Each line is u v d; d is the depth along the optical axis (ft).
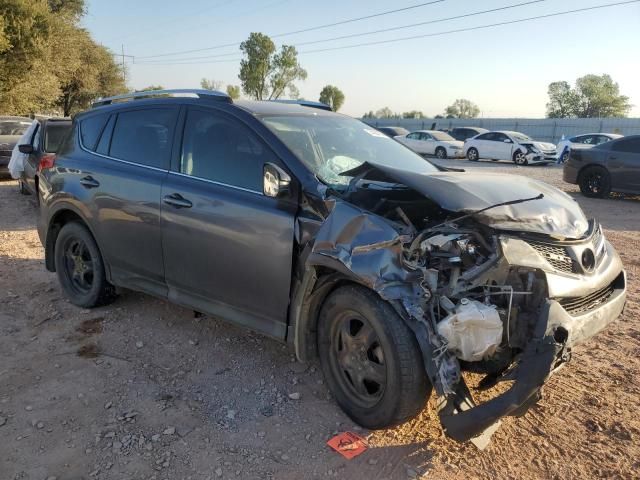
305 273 10.28
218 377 12.19
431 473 9.16
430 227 9.87
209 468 9.27
